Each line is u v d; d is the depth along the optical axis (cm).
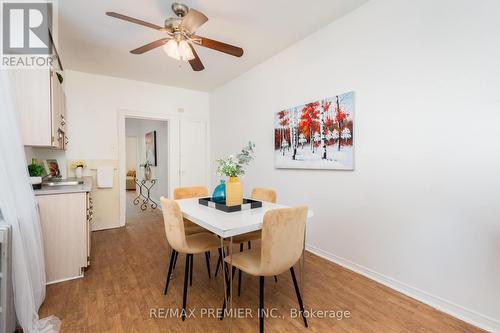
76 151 392
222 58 354
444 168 182
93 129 405
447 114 180
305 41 296
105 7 230
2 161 150
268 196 253
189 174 507
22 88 215
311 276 238
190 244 196
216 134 501
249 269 158
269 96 355
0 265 144
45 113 224
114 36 284
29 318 154
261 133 373
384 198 221
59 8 230
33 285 174
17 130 163
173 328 165
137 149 806
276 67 341
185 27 206
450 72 178
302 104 302
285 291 212
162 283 225
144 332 161
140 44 303
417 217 198
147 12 239
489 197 162
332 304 192
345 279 232
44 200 219
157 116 467
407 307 188
